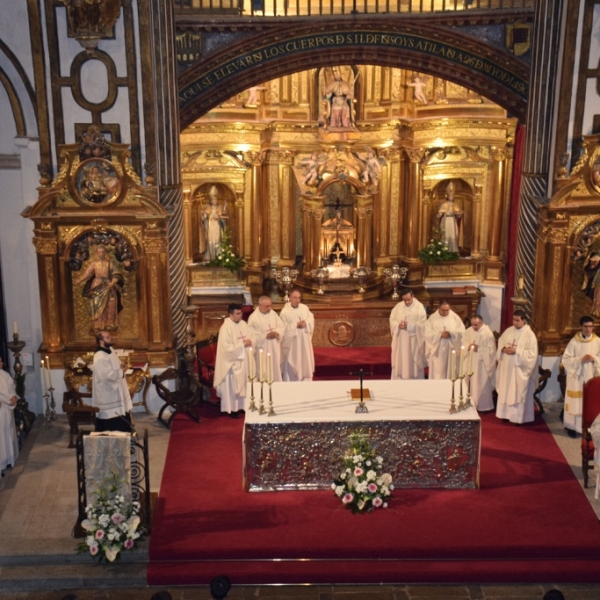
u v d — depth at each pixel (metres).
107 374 14.30
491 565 12.27
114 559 12.12
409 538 12.53
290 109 19.61
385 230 20.25
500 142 19.61
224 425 15.76
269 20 16.47
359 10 17.45
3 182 15.73
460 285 20.44
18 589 12.23
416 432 13.40
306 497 13.52
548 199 16.11
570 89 15.52
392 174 20.02
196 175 19.77
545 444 15.02
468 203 20.41
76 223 15.54
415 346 17.05
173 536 12.66
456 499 13.41
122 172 15.31
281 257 20.45
